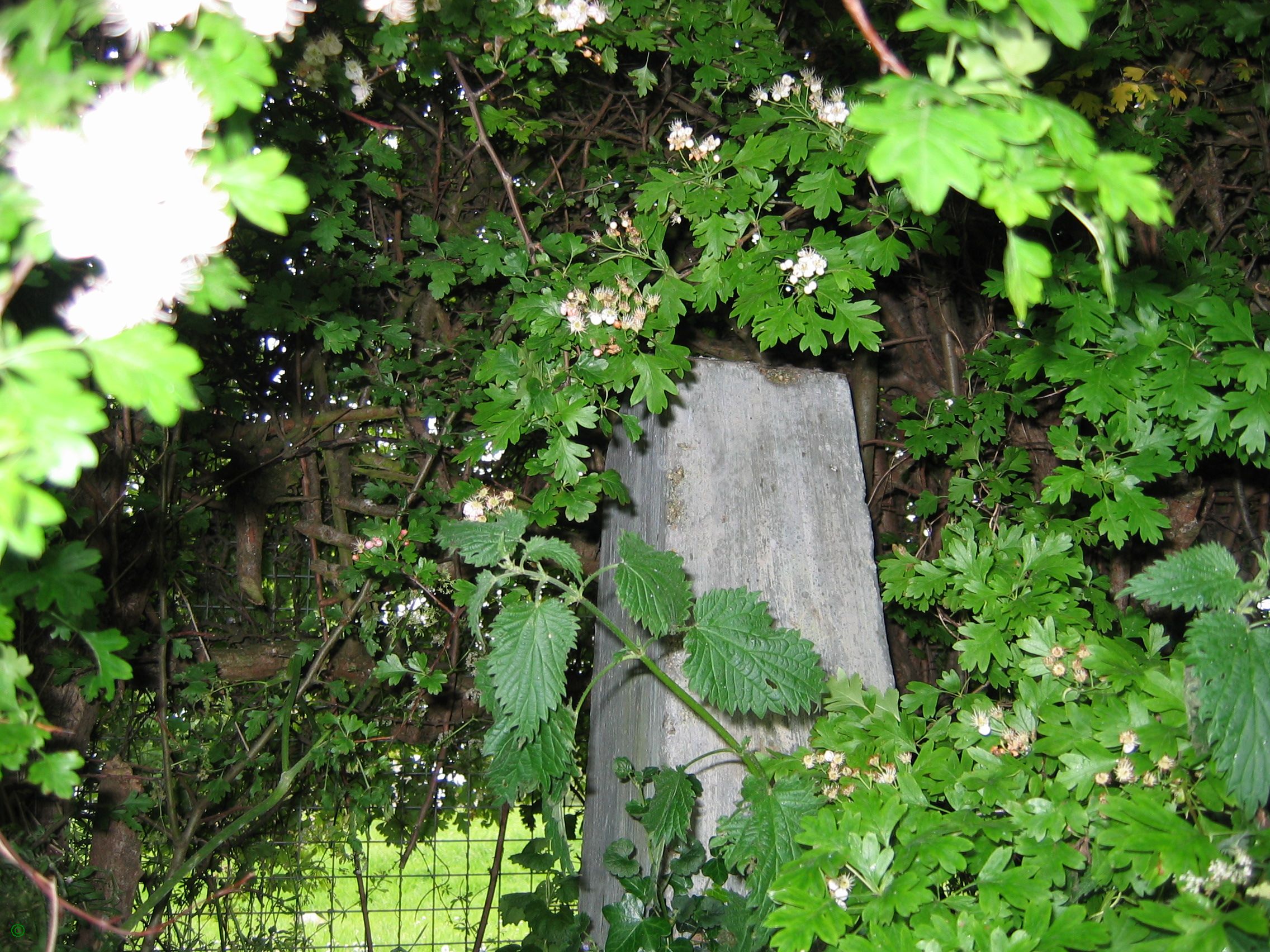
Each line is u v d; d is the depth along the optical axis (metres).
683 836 2.00
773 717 2.16
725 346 3.31
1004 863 1.34
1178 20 2.96
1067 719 1.58
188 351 0.89
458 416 3.26
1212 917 1.18
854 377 3.33
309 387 3.29
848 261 2.21
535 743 1.77
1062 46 2.77
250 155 1.02
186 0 0.95
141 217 0.84
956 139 0.81
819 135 2.25
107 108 0.84
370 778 3.27
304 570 3.39
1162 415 2.18
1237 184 3.33
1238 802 1.25
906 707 1.89
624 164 3.34
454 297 3.42
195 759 3.11
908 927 1.34
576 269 2.34
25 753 1.16
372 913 3.62
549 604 1.71
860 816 1.43
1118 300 2.08
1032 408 2.83
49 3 0.95
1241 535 3.29
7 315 1.96
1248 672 1.27
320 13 2.54
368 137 2.94
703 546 2.29
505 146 3.38
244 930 3.38
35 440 0.81
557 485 2.19
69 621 1.42
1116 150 2.85
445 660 3.29
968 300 3.31
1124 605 3.00
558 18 2.52
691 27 2.69
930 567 2.18
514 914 2.28
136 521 2.98
